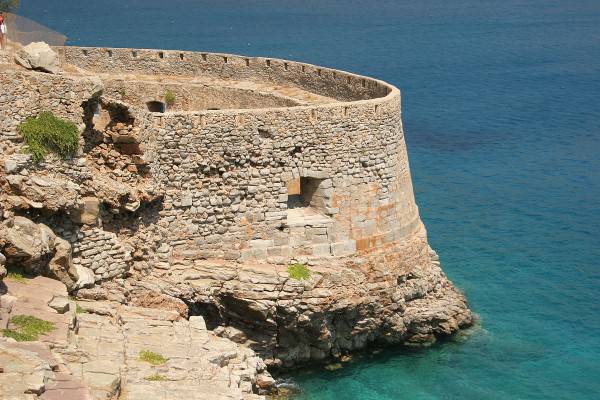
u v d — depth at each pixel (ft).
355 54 583.99
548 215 252.21
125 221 148.97
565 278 209.36
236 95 204.54
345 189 165.37
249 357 144.97
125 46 573.74
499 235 236.43
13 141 133.39
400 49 613.52
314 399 153.58
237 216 159.33
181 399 112.68
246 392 130.72
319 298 158.71
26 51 146.10
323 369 163.94
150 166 149.89
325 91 199.21
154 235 153.48
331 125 162.20
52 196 132.46
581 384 162.71
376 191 168.55
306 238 163.43
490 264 217.15
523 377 164.25
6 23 189.06
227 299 156.04
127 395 111.24
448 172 294.46
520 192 272.51
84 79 139.64
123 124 147.02
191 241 156.97
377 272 167.02
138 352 124.67
